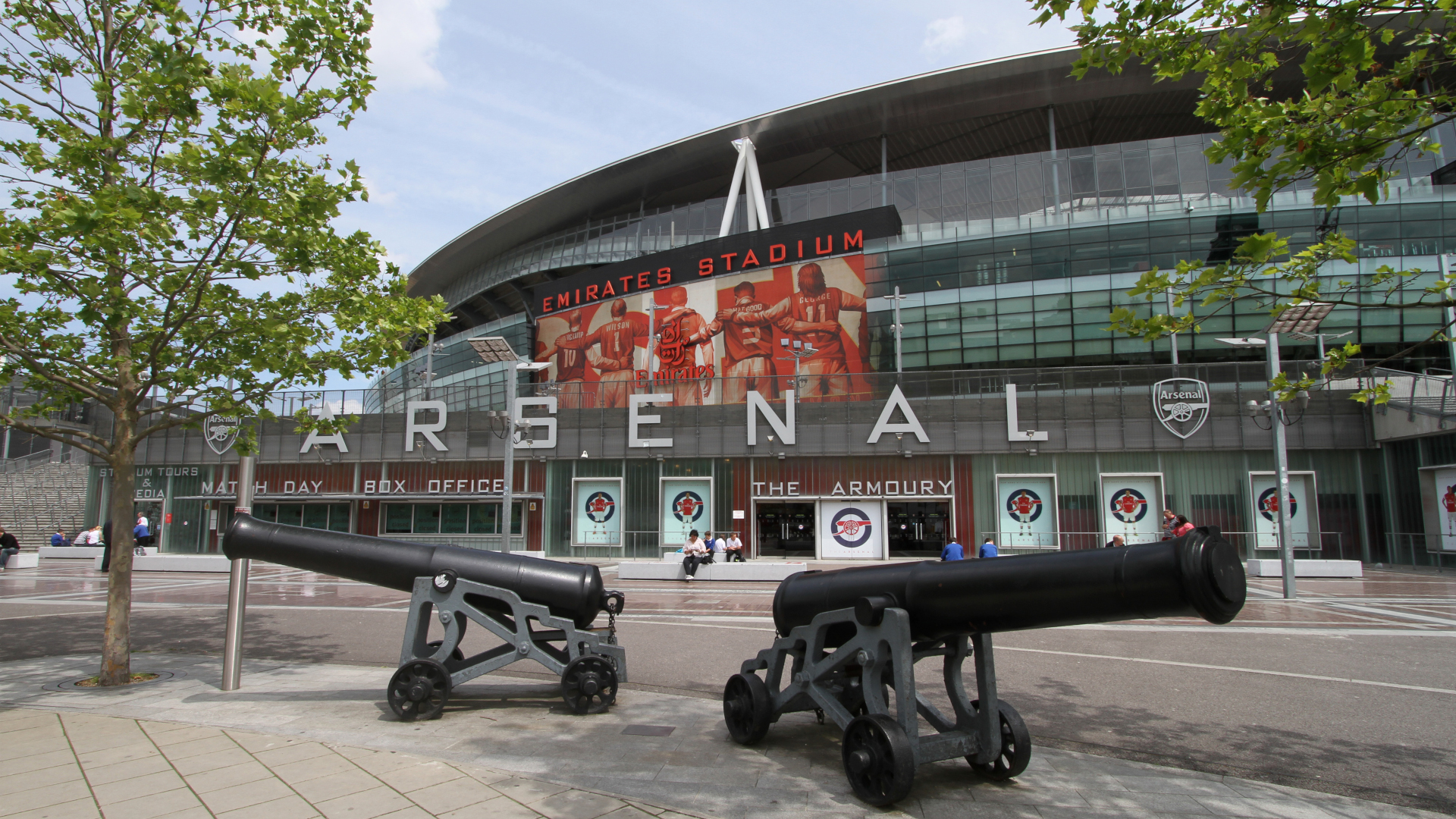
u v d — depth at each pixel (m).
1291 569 17.38
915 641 5.69
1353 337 34.31
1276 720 7.14
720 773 5.38
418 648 7.02
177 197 7.67
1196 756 6.06
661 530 30.91
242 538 7.41
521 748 5.87
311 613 14.88
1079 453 28.27
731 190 44.56
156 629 12.68
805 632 5.75
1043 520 28.25
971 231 39.38
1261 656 10.44
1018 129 47.19
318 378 9.31
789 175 52.69
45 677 8.56
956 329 38.69
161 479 35.31
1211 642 11.66
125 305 8.08
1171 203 37.06
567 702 6.92
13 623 13.48
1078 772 5.54
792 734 6.40
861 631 5.29
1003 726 5.39
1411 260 34.09
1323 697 8.05
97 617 14.13
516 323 52.28
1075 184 38.97
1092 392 28.44
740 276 39.84
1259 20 4.85
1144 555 4.25
